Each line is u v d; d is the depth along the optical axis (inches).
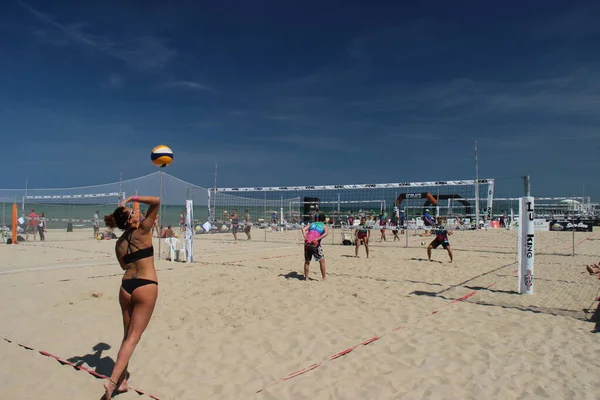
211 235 818.2
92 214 1038.4
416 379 129.8
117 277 302.0
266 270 339.9
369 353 152.3
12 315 203.0
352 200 722.8
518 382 128.1
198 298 238.1
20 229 735.1
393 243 618.5
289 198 951.6
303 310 211.3
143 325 119.7
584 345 161.0
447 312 209.3
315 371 136.7
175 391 123.3
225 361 145.9
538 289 267.7
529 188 264.5
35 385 128.1
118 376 113.6
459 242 630.5
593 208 1075.3
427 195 702.5
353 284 279.1
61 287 265.3
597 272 216.2
